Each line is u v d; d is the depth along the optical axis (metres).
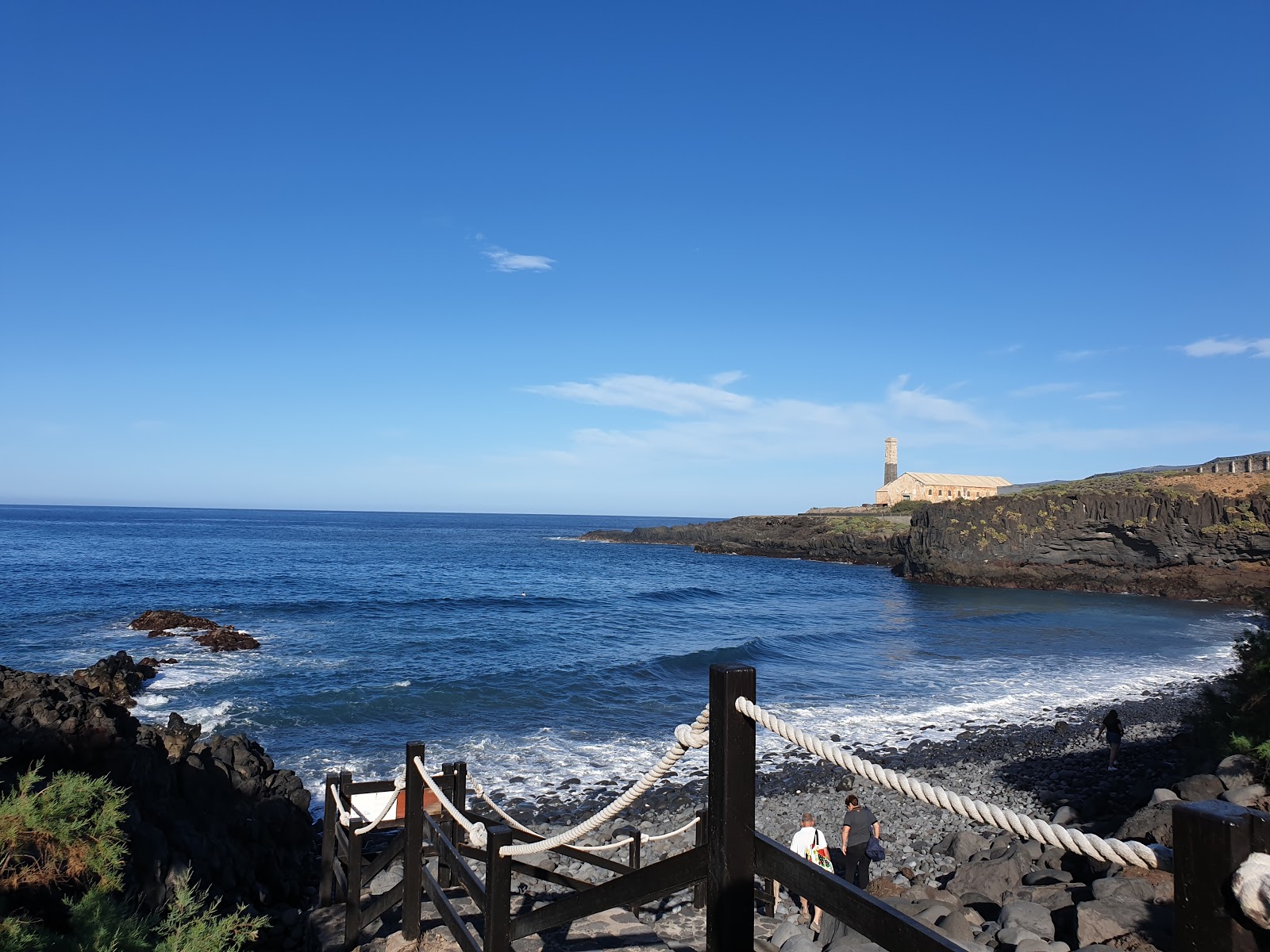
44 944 3.63
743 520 124.00
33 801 4.29
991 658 36.59
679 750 3.21
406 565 79.12
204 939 4.24
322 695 25.20
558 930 6.93
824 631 44.38
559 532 191.62
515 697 26.20
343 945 6.97
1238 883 1.48
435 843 5.56
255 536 123.44
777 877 2.66
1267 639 13.95
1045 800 17.36
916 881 12.39
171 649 32.06
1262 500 61.59
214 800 11.07
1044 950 7.40
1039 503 71.94
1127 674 33.22
